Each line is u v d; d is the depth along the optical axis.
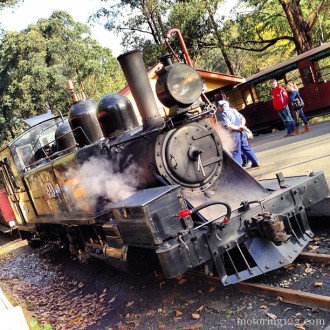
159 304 5.18
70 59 35.34
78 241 7.69
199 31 23.97
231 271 4.94
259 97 21.25
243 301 4.40
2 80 38.09
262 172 8.50
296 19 22.03
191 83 5.09
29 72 35.25
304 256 4.80
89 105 7.17
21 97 35.28
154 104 5.36
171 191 4.48
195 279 5.34
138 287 6.03
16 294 7.91
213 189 5.36
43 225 9.65
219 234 4.50
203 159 5.33
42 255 10.93
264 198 4.90
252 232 4.64
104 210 5.98
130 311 5.37
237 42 25.20
